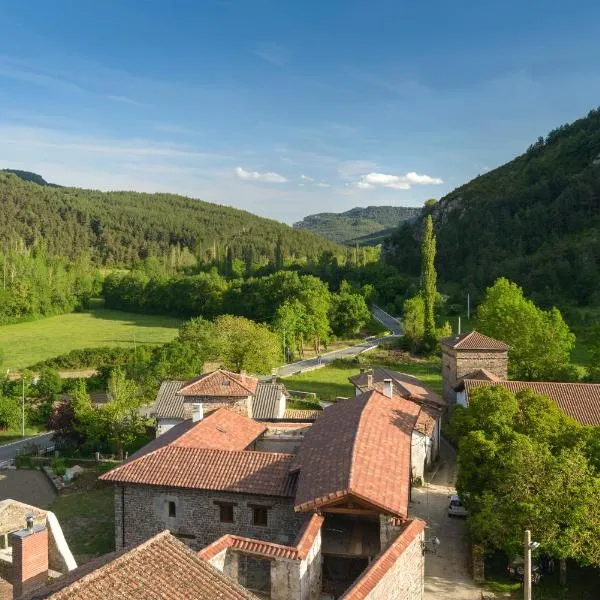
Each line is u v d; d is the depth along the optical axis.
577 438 33.06
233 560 22.50
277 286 138.88
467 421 34.94
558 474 28.81
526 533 23.84
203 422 36.81
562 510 28.12
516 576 30.81
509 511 28.98
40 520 27.89
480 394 35.88
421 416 48.19
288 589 21.61
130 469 30.94
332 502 24.33
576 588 30.48
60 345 123.31
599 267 142.88
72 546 36.50
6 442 64.88
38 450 58.66
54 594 14.67
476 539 31.50
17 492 47.47
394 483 25.92
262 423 41.94
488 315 75.38
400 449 29.81
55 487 48.22
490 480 31.61
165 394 56.62
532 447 30.17
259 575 24.67
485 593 29.62
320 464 27.75
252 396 53.50
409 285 169.75
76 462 54.38
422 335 107.19
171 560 16.91
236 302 147.75
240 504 28.91
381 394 38.53
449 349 62.78
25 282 161.62
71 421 59.09
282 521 28.30
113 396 62.38
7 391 72.19
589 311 123.12
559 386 49.97
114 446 57.25
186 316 164.12
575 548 27.67
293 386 83.62
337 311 126.50
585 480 28.84
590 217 173.75
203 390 52.00
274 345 89.38
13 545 21.78
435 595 29.33
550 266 145.25
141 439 60.75
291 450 37.94
